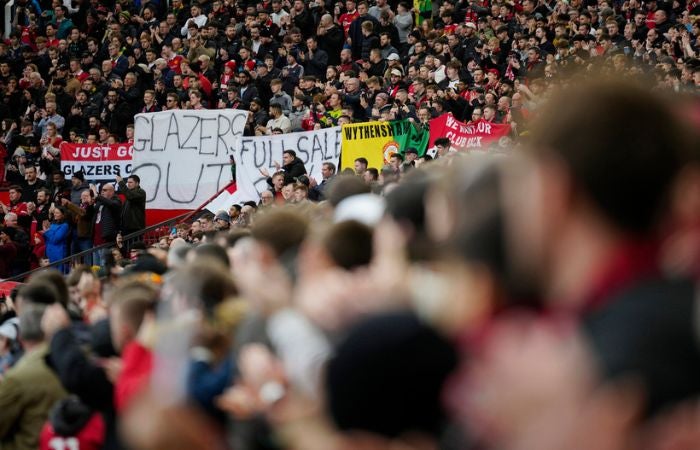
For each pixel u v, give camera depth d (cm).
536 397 462
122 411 1716
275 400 1212
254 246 1458
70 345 1925
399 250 1070
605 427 449
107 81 8419
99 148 7469
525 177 568
